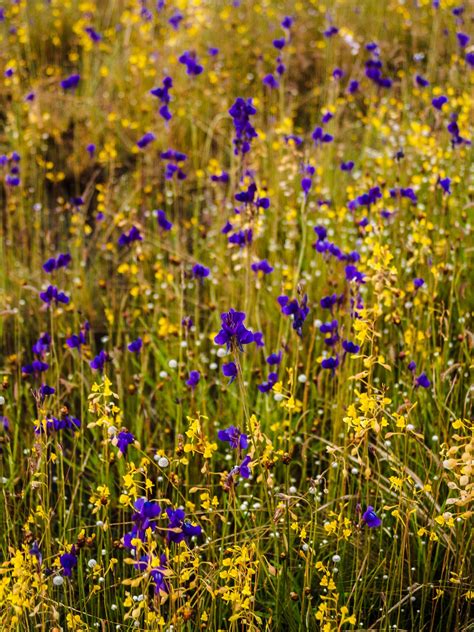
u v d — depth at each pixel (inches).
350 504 39.2
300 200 50.7
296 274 44.7
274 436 41.3
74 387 44.6
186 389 43.0
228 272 47.9
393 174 54.2
